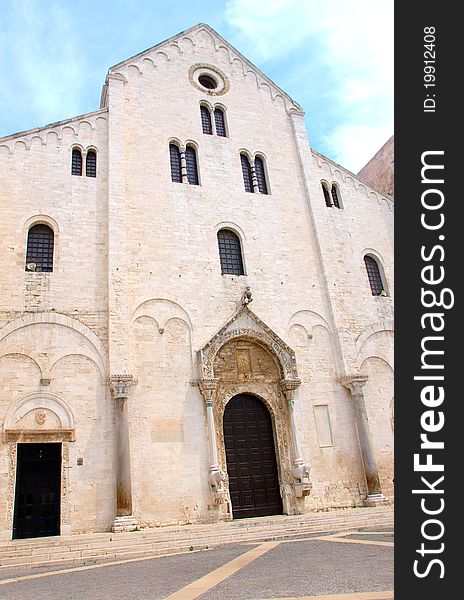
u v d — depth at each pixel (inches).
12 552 631.8
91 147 1010.1
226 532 721.0
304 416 986.1
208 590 332.2
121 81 1090.7
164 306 943.7
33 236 907.4
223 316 989.2
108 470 796.6
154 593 338.3
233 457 917.2
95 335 864.3
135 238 970.7
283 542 618.5
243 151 1180.5
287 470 928.9
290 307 1063.6
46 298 860.0
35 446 782.5
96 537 703.1
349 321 1106.1
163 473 829.2
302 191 1199.6
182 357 920.9
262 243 1095.0
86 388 829.8
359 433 1000.2
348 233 1201.4
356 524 765.3
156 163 1058.1
